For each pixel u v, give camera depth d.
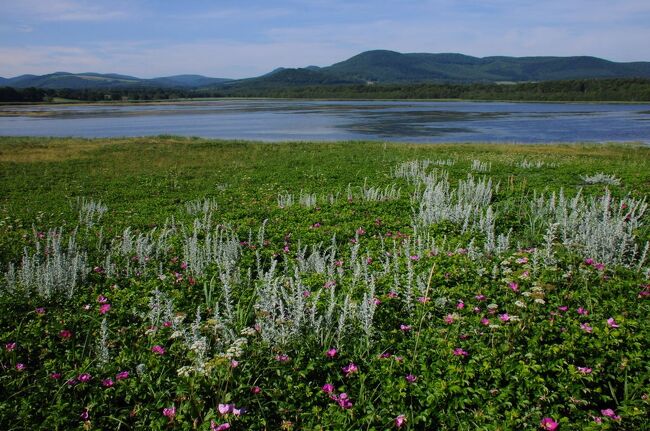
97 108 140.88
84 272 8.62
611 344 5.16
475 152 33.75
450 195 14.92
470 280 7.50
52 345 6.17
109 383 5.16
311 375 5.25
